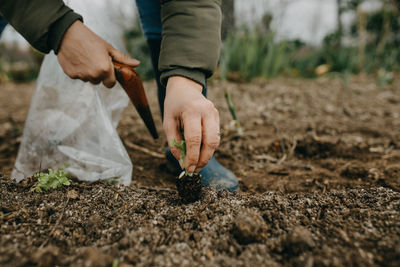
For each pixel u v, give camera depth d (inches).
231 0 113.3
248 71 169.0
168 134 34.6
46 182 42.9
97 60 35.7
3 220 35.0
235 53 170.4
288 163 66.4
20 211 37.2
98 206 40.0
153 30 52.8
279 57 176.6
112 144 49.1
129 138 82.8
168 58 35.6
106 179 48.1
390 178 54.4
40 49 37.2
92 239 33.9
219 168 53.2
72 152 49.6
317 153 70.9
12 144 80.8
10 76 249.8
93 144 49.8
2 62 249.0
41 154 49.6
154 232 33.9
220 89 150.9
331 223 34.8
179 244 32.5
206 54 35.5
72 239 33.6
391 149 69.7
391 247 29.5
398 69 209.6
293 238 30.8
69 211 38.4
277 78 198.4
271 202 39.2
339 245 31.0
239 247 31.9
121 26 217.9
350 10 218.2
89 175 48.3
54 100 49.9
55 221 36.4
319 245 31.3
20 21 34.8
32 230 34.2
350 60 205.0
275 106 119.3
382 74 163.9
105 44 38.4
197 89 35.7
